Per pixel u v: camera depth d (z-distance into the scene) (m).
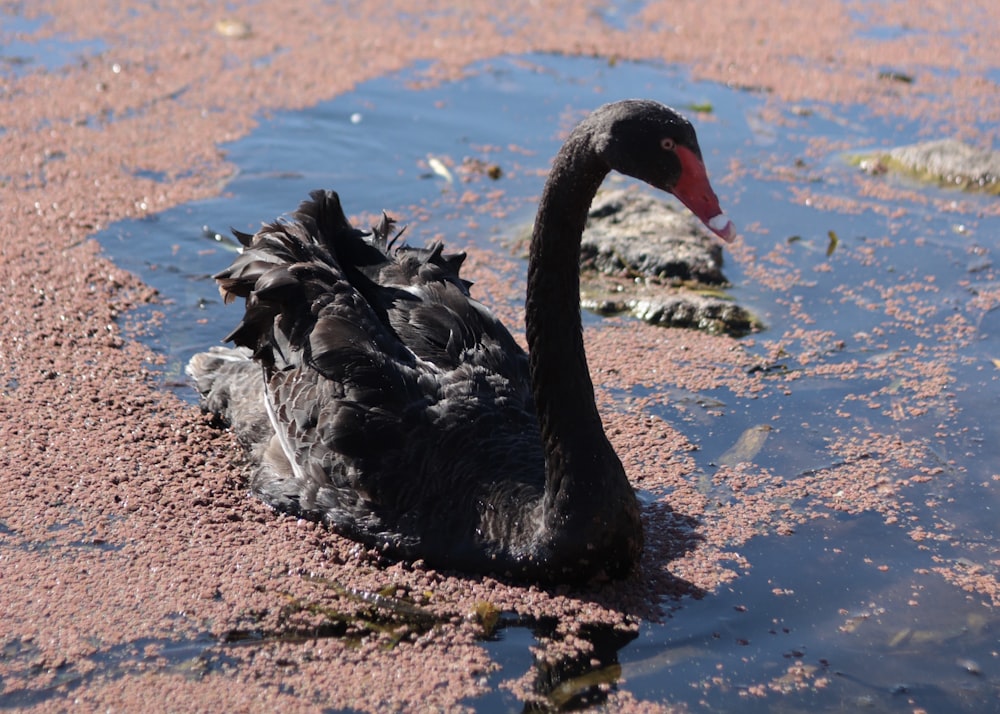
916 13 20.02
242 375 9.06
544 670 6.68
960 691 6.56
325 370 7.75
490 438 7.55
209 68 16.14
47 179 12.89
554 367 6.98
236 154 13.77
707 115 15.42
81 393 9.35
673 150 6.64
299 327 7.96
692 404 9.63
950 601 7.36
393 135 14.41
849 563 7.71
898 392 9.79
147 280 11.12
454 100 15.47
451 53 17.06
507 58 17.02
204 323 10.49
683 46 17.89
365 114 14.92
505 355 8.23
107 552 7.57
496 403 7.77
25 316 10.35
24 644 6.74
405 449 7.54
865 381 9.97
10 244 11.52
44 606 7.04
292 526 7.90
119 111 14.66
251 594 7.23
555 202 6.83
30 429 8.84
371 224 12.24
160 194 12.73
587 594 7.29
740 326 10.91
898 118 15.59
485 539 7.31
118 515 7.95
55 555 7.50
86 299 10.70
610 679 6.62
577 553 7.10
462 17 18.72
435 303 8.38
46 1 18.42
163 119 14.54
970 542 7.96
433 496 7.46
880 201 13.46
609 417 9.41
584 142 6.69
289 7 18.78
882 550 7.86
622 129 6.61
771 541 7.93
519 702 6.43
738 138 14.86
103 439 8.80
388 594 7.25
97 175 13.05
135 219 12.21
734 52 17.70
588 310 11.27
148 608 7.07
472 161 13.84
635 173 6.73
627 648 6.88
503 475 7.39
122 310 10.61
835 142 14.88
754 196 13.45
